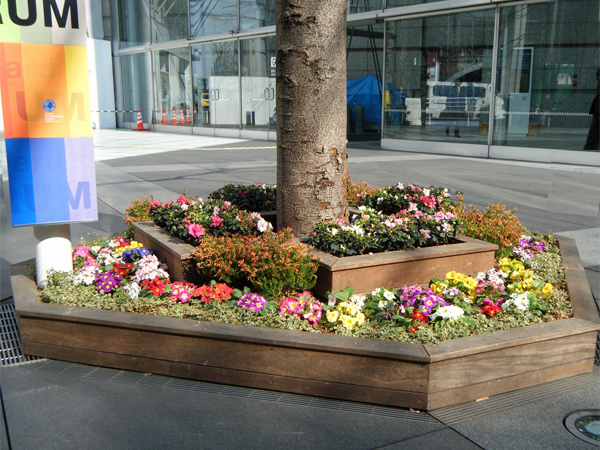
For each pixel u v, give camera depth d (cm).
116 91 3056
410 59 1753
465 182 1147
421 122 1758
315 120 490
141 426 322
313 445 304
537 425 323
